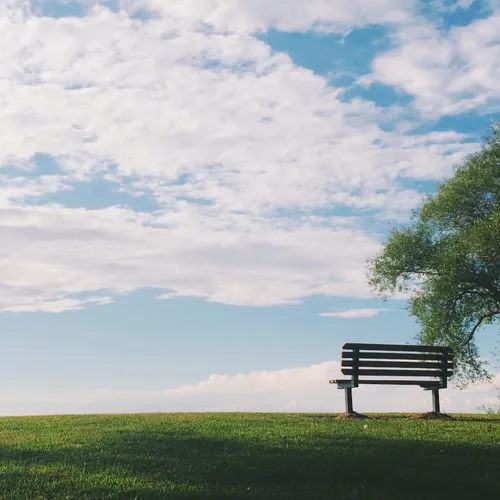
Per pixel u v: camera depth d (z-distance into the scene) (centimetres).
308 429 1345
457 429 1410
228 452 1048
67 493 798
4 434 1303
